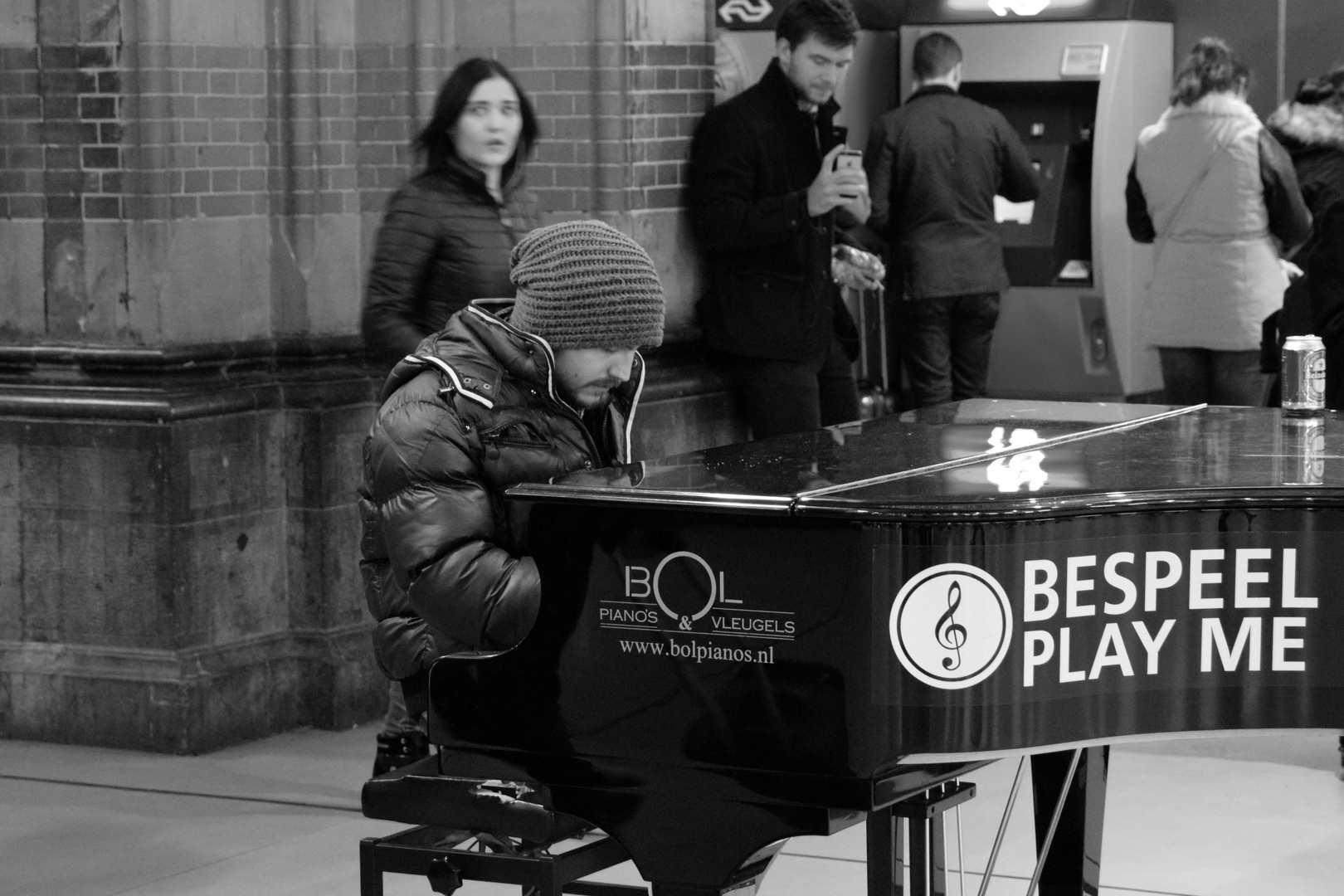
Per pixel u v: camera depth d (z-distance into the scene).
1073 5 20.81
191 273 13.55
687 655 6.86
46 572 13.75
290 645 14.18
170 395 13.42
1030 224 21.33
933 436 8.79
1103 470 7.55
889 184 18.73
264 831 11.87
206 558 13.59
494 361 7.88
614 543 6.92
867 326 21.48
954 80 18.81
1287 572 7.15
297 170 14.02
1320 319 13.26
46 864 11.27
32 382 13.73
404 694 8.20
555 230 7.91
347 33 14.12
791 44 14.55
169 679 13.42
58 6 13.42
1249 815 11.93
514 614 7.41
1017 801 12.25
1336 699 7.18
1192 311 17.72
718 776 6.86
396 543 7.64
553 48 14.11
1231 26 21.45
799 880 10.97
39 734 13.83
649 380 14.44
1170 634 7.09
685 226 14.77
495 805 7.51
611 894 8.26
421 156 13.92
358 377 14.25
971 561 6.70
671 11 14.50
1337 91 17.41
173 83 13.37
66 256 13.57
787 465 7.73
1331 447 8.31
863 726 6.66
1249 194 17.34
